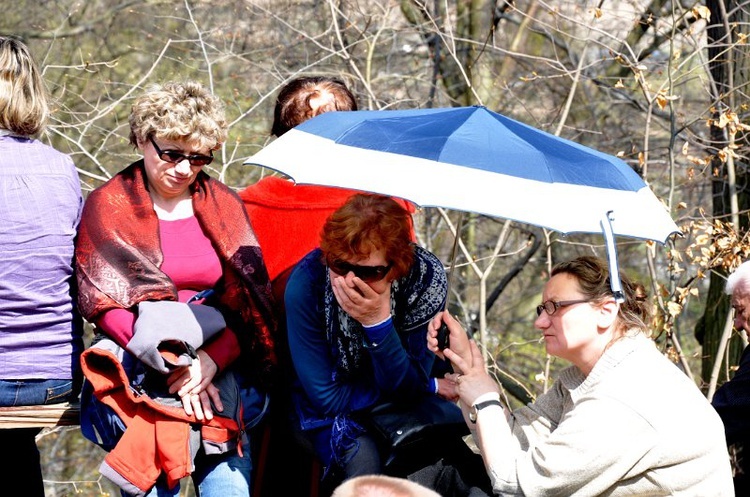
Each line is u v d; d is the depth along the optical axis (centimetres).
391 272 793
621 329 745
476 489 805
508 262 2767
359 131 759
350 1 2206
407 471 819
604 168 762
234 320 863
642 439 702
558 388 813
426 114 784
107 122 2512
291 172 742
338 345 834
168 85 848
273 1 2405
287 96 972
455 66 2469
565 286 741
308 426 862
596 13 1590
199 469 856
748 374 1047
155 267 831
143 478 789
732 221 1622
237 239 879
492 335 2353
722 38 1602
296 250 955
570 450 714
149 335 785
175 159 834
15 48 861
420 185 692
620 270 757
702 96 2184
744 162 1772
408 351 849
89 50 2716
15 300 841
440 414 833
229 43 2453
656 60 2148
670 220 777
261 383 876
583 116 2462
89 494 2638
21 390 848
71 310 869
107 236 833
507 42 2575
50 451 2670
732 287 1095
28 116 861
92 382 795
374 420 831
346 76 2206
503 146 729
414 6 2284
